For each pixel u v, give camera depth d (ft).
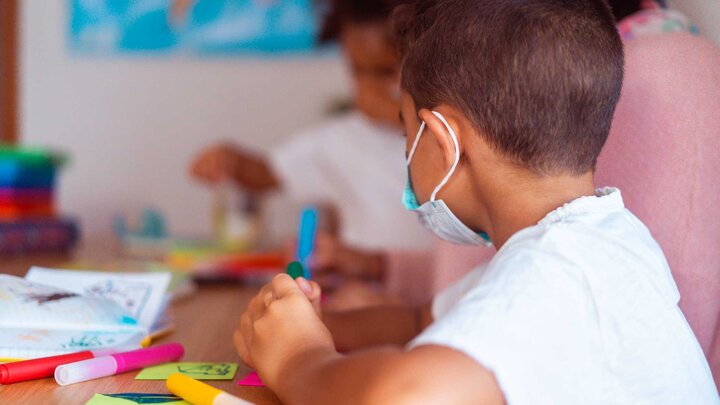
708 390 2.08
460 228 2.33
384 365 1.63
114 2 8.42
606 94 2.09
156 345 2.65
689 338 2.06
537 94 2.01
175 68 8.50
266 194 7.36
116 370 2.22
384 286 4.79
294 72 8.43
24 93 8.47
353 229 6.20
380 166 6.09
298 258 4.00
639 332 1.90
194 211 8.61
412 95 2.24
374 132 6.16
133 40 8.46
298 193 6.49
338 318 2.95
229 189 6.97
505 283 1.76
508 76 2.01
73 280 2.99
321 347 1.93
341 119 6.56
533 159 2.04
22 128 8.48
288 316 2.01
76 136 8.56
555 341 1.71
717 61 2.57
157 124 8.56
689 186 2.43
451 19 2.13
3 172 5.19
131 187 8.62
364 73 5.25
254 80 8.47
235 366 2.38
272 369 1.95
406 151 2.35
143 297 2.89
